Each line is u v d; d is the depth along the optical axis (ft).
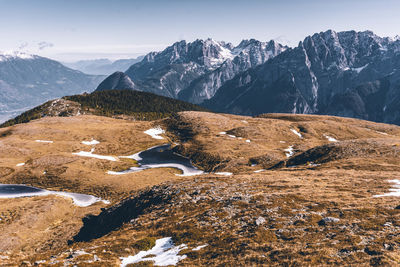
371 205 99.71
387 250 64.44
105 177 305.12
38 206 214.48
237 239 81.92
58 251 99.25
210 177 195.00
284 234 82.02
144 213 142.92
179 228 100.42
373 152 242.37
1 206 216.74
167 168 356.38
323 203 107.24
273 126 541.34
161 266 72.54
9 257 105.81
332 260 62.28
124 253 84.64
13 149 384.06
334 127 570.05
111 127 555.28
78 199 252.21
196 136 497.87
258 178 176.45
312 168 217.77
